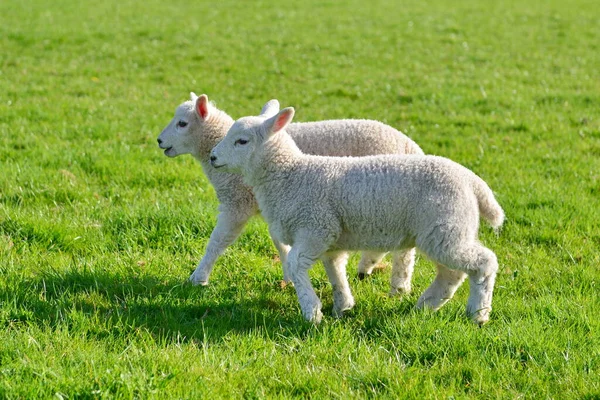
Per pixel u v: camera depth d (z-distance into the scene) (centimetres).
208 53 2270
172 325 677
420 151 843
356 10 3178
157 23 2758
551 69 2073
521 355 634
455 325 668
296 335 666
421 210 663
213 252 816
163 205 995
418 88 1828
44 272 775
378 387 580
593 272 829
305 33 2622
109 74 1989
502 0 3534
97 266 807
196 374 575
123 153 1242
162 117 1552
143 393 542
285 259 811
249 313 720
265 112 820
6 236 883
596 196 1095
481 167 1234
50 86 1797
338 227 691
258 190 734
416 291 805
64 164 1173
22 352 596
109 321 660
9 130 1374
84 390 539
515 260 879
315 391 570
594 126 1476
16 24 2609
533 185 1136
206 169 873
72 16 2847
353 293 799
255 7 3234
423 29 2727
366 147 825
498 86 1833
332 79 1956
